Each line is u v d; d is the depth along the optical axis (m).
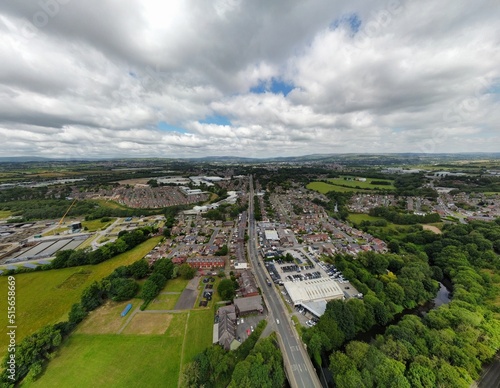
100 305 98.62
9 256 150.12
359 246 155.50
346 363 66.69
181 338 80.38
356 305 90.06
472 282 104.38
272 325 86.81
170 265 121.38
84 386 65.00
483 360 69.75
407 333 75.81
